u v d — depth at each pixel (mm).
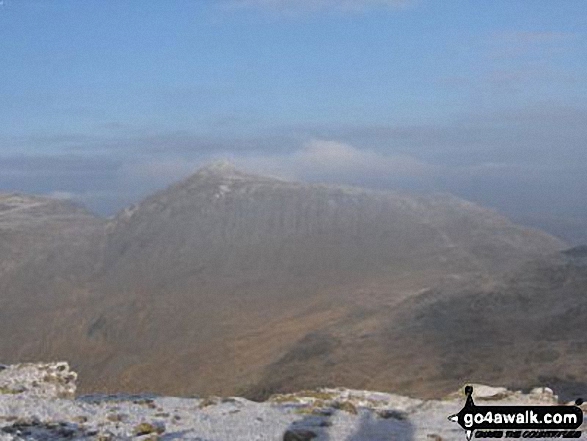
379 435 15344
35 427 15703
